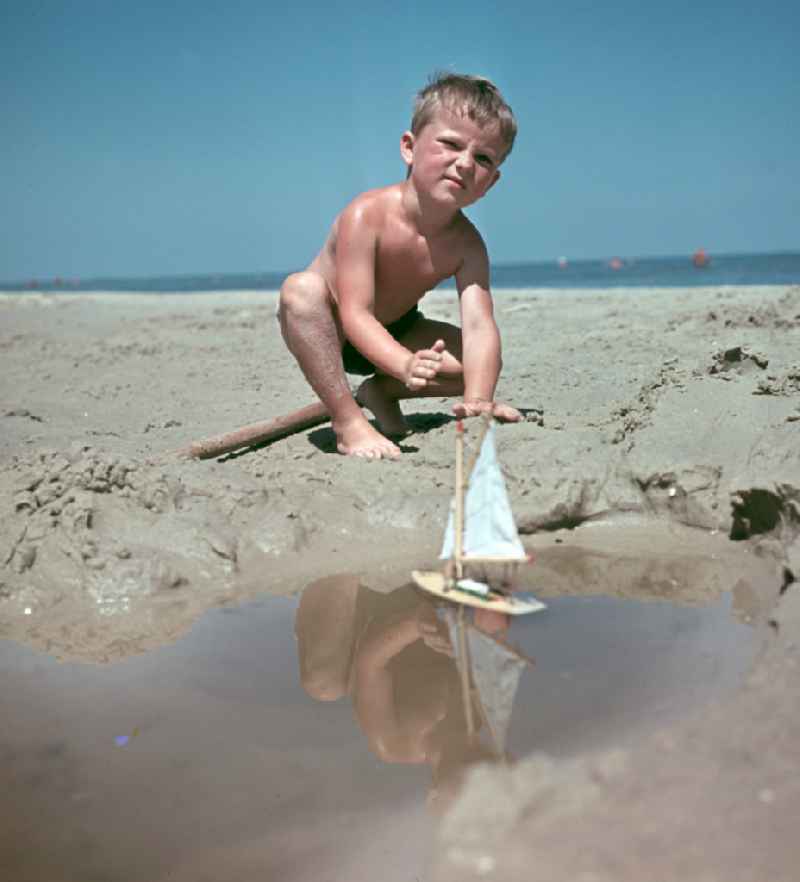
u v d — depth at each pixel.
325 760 0.75
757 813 0.61
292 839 0.64
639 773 0.67
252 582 1.24
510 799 0.65
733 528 1.34
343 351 1.83
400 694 0.86
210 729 0.81
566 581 1.17
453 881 0.57
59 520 1.30
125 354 3.54
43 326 4.90
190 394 2.61
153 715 0.85
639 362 2.42
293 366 3.06
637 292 5.26
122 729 0.82
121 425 2.19
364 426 1.69
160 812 0.68
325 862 0.61
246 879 0.60
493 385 1.67
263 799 0.69
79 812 0.69
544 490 1.44
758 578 1.17
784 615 0.95
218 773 0.73
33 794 0.71
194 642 1.03
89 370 3.17
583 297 5.07
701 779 0.66
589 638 0.97
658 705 0.79
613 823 0.61
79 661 1.00
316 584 1.22
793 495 1.25
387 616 1.08
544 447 1.57
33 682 0.94
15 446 1.93
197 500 1.42
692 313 3.24
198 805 0.69
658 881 0.56
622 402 1.97
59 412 2.37
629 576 1.19
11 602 1.18
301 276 1.66
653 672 0.86
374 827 0.65
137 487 1.40
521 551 1.06
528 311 4.20
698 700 0.79
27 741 0.80
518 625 1.02
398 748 0.76
